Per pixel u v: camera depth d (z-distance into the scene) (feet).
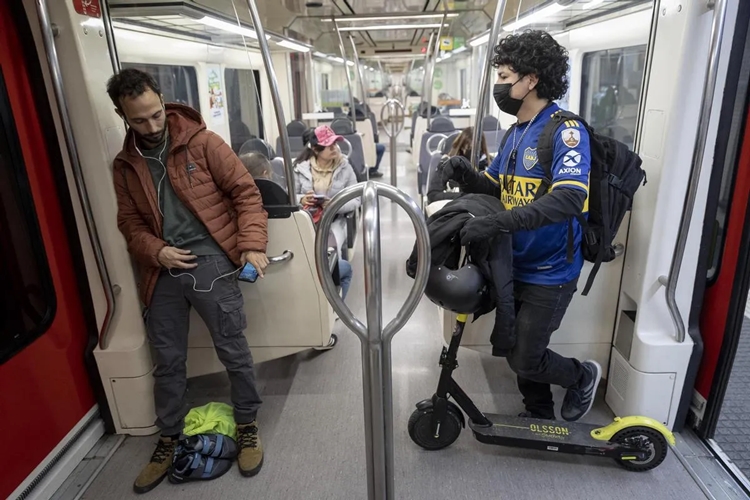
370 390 4.33
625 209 5.77
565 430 6.68
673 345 6.81
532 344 6.25
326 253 4.01
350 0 13.52
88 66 6.07
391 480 4.78
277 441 7.40
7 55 5.77
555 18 11.05
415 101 42.98
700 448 7.02
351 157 18.84
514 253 6.20
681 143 6.14
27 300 6.23
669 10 6.02
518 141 5.85
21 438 6.12
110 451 7.34
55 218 6.63
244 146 11.16
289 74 21.27
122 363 7.25
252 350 8.20
